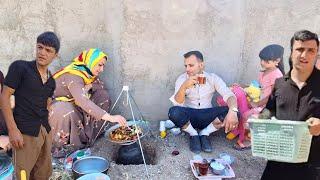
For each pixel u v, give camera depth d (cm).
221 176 385
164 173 401
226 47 479
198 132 468
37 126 312
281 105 260
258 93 443
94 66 423
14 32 469
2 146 363
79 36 472
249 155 437
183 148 452
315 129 238
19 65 300
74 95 415
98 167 397
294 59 242
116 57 481
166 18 466
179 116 441
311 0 461
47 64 306
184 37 475
